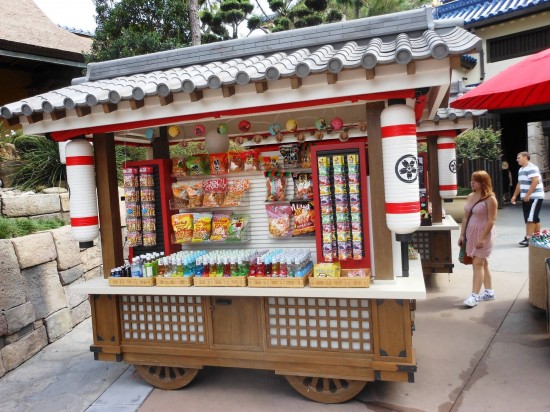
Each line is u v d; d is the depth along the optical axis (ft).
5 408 10.64
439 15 42.96
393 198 8.80
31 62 34.78
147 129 12.17
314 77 8.66
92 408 10.41
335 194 9.73
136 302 11.21
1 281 12.71
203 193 11.85
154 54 12.32
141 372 11.39
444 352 12.20
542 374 10.63
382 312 9.22
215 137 12.53
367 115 9.33
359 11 57.06
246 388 10.99
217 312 10.48
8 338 12.89
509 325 13.78
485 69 40.19
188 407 10.23
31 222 16.57
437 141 19.34
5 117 10.32
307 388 10.14
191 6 32.68
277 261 9.87
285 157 11.70
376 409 9.68
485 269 16.26
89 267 17.69
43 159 22.16
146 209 11.87
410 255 11.91
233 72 9.29
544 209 37.65
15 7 35.40
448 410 9.45
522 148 39.40
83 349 14.20
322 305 9.76
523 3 36.19
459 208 31.01
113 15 30.86
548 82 10.73
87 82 12.61
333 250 9.86
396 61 7.54
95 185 11.70
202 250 12.25
